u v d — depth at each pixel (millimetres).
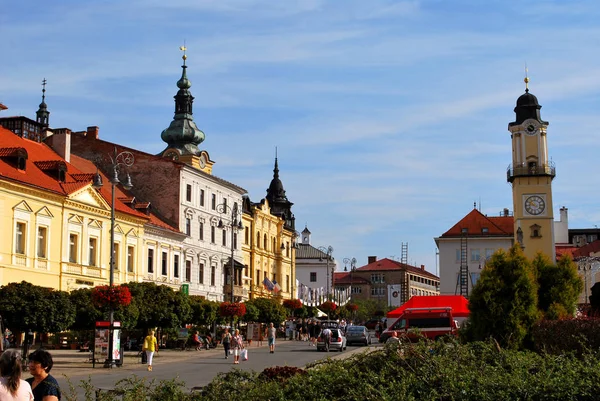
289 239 112750
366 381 14555
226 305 61281
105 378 33062
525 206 98000
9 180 49062
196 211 78438
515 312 29641
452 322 41250
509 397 13484
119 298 41062
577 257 104062
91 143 76188
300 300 96500
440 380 14273
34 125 65812
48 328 38969
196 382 31219
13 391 10672
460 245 114500
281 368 17719
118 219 63000
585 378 13961
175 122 84562
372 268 183500
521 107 99688
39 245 52969
